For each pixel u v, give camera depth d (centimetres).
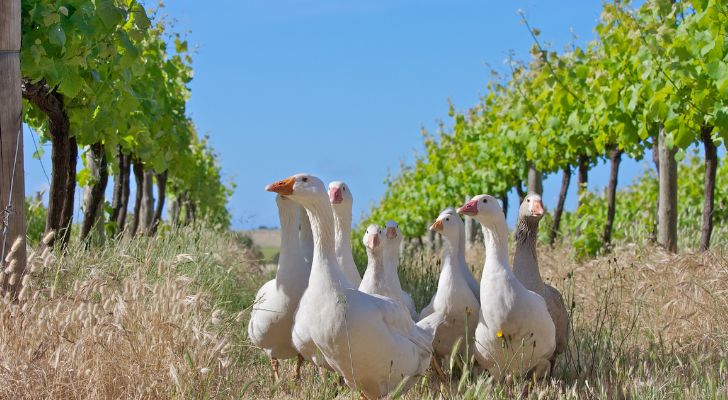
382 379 636
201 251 1259
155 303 662
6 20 767
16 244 680
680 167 2644
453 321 778
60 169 946
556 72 1698
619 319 985
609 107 1487
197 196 2814
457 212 725
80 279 840
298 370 771
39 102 912
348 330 606
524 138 1905
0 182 769
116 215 1566
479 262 1842
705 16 1084
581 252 1648
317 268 625
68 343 632
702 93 1143
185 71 2012
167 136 1596
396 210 3638
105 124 1006
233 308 1113
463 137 2706
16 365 598
